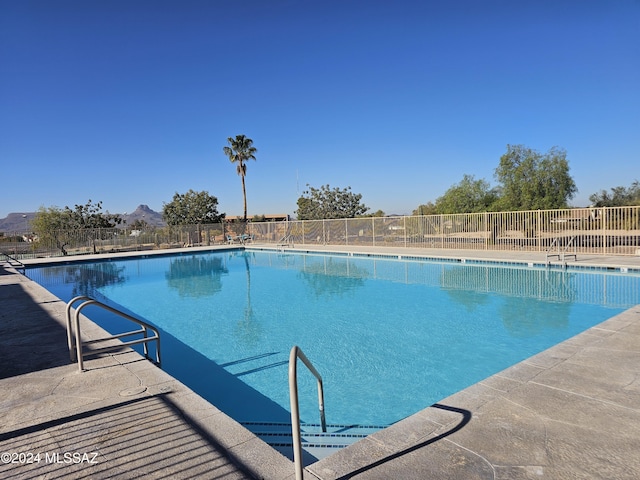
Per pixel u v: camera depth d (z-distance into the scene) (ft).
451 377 17.17
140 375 13.56
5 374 13.92
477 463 7.70
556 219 52.24
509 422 9.27
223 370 18.70
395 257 56.95
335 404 14.90
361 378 17.26
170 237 88.43
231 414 14.42
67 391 12.25
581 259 43.37
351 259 61.36
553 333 22.61
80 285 45.09
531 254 49.47
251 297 36.01
